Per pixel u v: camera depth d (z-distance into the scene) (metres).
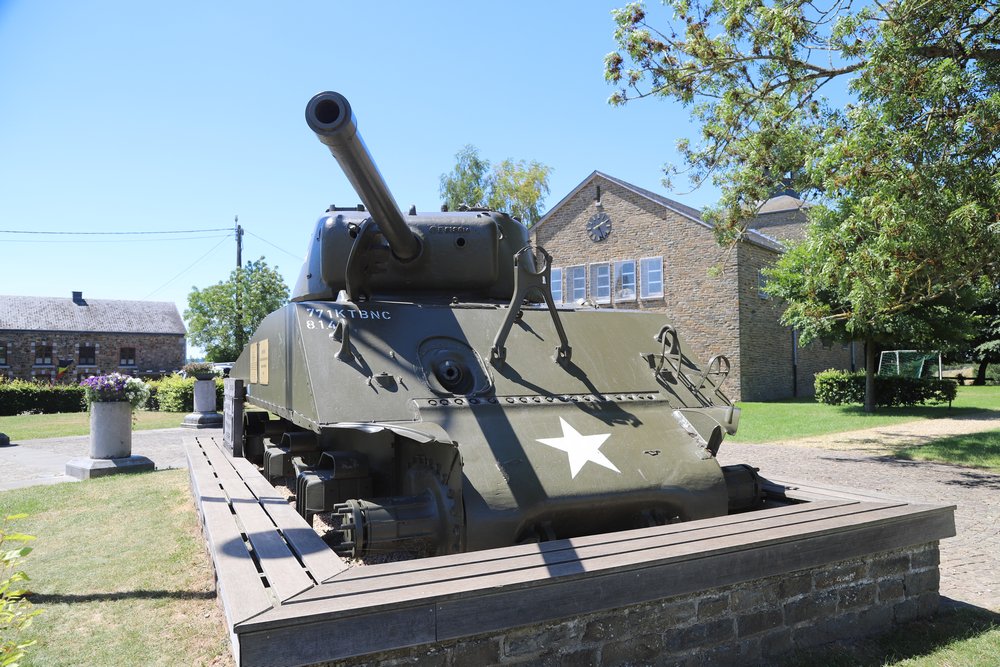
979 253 10.20
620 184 28.64
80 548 6.95
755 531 4.36
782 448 14.54
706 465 5.00
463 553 3.85
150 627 4.88
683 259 26.89
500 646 3.51
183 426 20.80
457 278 6.53
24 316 49.09
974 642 4.60
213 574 5.65
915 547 5.00
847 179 10.20
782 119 12.52
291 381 5.45
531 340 5.80
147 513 8.55
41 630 4.83
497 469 4.41
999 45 10.99
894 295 11.15
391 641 3.19
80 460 12.20
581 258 29.78
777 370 28.22
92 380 12.33
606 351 5.96
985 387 36.88
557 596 3.57
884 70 9.70
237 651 2.98
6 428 22.36
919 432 16.66
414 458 4.93
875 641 4.62
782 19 11.16
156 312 54.06
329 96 4.27
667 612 3.96
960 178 9.64
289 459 6.84
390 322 5.54
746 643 4.23
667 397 5.69
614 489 4.56
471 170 40.88
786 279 19.59
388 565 3.66
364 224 5.76
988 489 10.07
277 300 37.81
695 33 11.98
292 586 3.36
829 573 4.58
